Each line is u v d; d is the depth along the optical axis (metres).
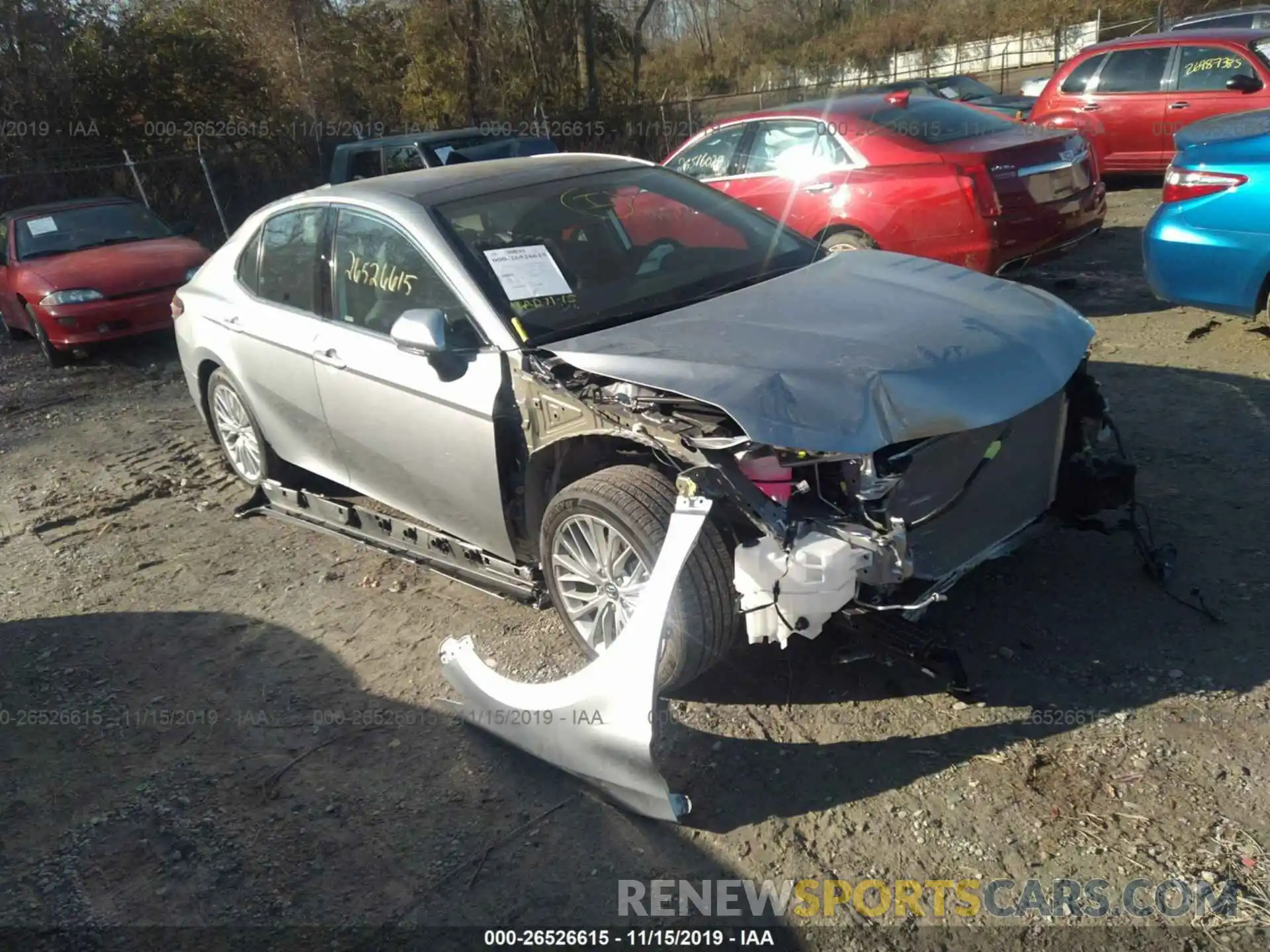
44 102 17.56
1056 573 4.16
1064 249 7.64
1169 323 7.21
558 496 3.67
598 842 3.09
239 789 3.50
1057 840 2.89
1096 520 3.95
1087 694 3.45
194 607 4.82
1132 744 3.21
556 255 4.23
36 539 5.84
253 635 4.50
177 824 3.36
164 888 3.09
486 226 4.28
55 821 3.44
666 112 20.95
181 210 18.23
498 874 3.00
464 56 20.52
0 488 6.77
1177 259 6.45
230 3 19.62
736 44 39.22
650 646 3.04
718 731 3.48
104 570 5.32
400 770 3.51
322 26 20.14
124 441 7.47
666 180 4.91
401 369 4.23
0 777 3.69
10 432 8.04
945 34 35.66
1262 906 2.63
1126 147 12.08
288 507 5.61
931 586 3.28
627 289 4.16
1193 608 3.83
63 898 3.09
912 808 3.06
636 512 3.42
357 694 3.98
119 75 18.03
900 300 3.87
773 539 3.12
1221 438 5.21
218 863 3.16
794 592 3.10
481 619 4.39
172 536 5.68
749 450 3.17
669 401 3.36
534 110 20.33
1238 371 6.10
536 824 3.19
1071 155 7.55
